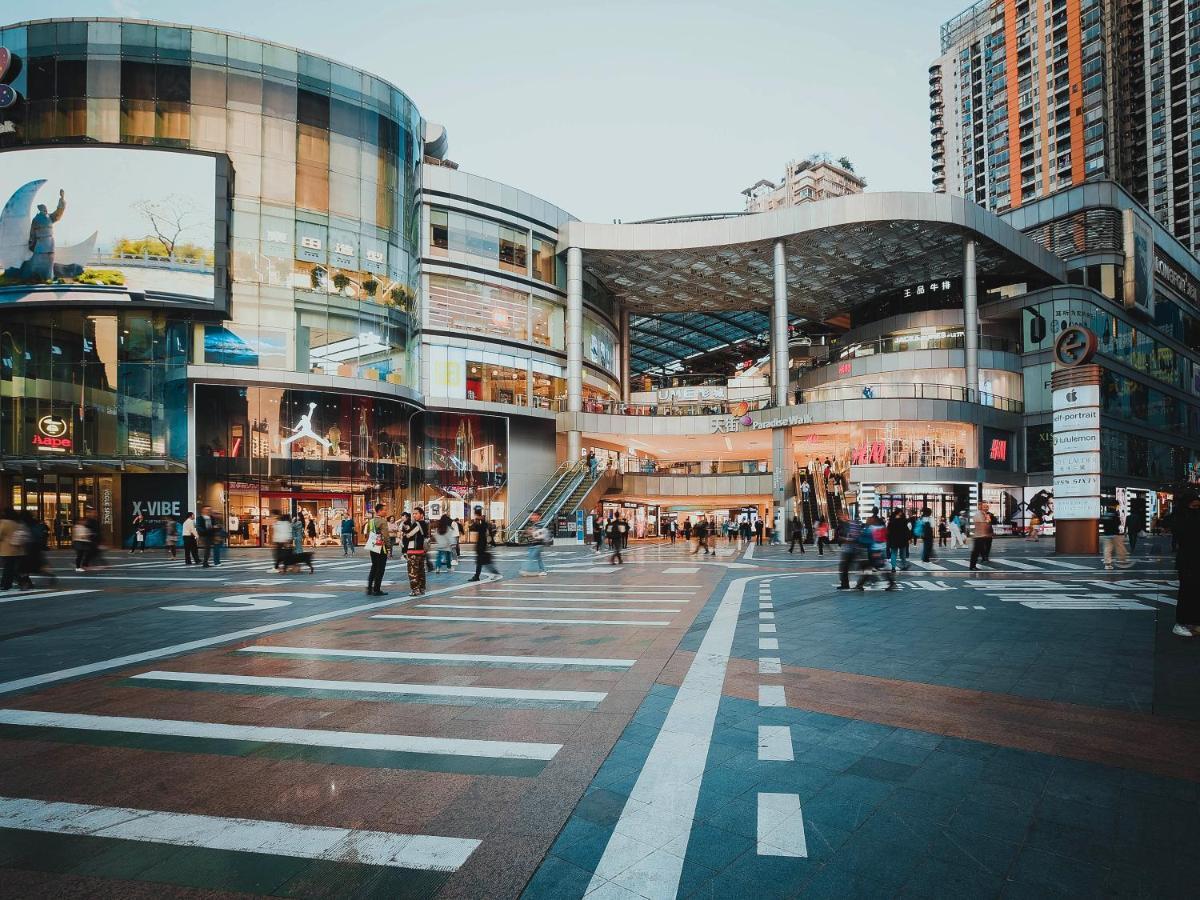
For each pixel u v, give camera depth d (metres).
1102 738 5.16
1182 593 9.10
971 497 42.94
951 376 48.16
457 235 42.72
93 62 32.84
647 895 3.10
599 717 5.75
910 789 4.25
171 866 3.41
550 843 3.60
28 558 16.17
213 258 32.59
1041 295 48.38
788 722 5.58
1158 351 58.62
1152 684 6.71
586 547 35.59
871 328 56.50
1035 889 3.12
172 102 33.19
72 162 31.78
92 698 6.50
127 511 32.72
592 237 46.91
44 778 4.56
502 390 43.72
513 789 4.30
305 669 7.60
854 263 50.66
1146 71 98.25
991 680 6.89
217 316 33.16
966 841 3.58
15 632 10.09
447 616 11.43
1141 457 53.97
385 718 5.79
